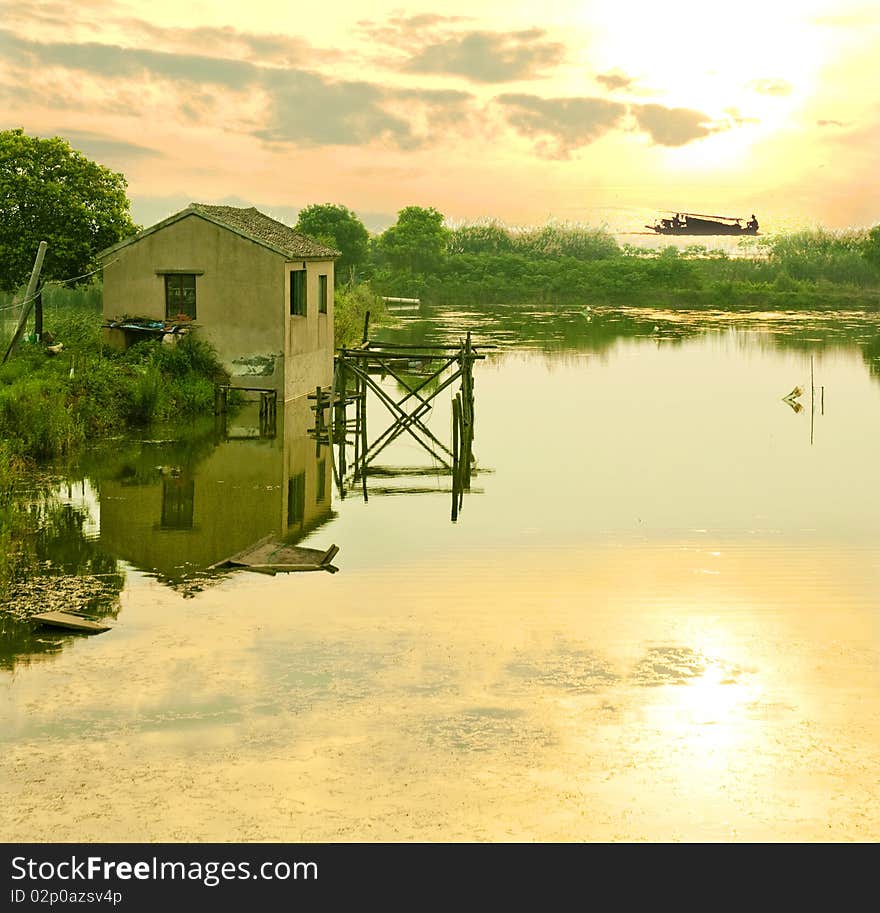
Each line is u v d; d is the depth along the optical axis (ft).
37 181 112.88
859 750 34.30
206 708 37.27
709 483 74.79
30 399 83.51
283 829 30.01
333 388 94.17
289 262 107.86
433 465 82.79
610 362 151.74
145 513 66.13
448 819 30.45
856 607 47.96
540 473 78.84
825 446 88.84
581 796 31.63
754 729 35.78
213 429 96.99
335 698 38.14
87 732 35.40
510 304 277.23
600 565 54.75
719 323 218.38
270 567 54.08
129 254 108.68
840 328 205.77
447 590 50.60
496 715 36.83
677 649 42.91
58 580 52.16
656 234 540.93
